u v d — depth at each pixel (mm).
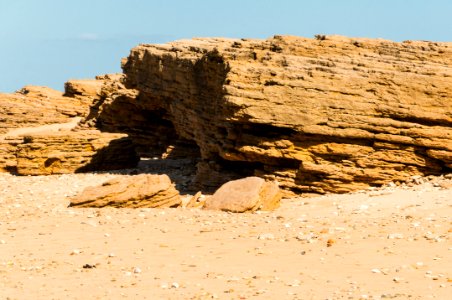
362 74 32469
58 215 30188
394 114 31719
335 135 31797
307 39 35406
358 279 18016
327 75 32469
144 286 18453
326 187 31703
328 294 16672
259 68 33344
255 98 32406
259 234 24719
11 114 68875
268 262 20578
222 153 34281
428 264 19125
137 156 48938
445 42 34438
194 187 36688
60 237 25625
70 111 72125
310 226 25578
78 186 39812
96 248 23578
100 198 31859
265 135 33125
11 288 18734
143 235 25484
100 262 21562
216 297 16922
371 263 19641
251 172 34625
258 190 30000
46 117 70250
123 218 29000
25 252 23359
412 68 32562
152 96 51531
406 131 31484
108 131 58000
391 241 22141
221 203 30188
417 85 31797
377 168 31625
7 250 23719
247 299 16625
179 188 37594
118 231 26375
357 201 29438
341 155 31906
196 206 31812
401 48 34125
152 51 49906
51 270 20750
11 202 35031
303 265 19953
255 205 29594
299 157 32125
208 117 39125
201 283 18469
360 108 31906
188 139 48781
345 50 34688
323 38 35500
